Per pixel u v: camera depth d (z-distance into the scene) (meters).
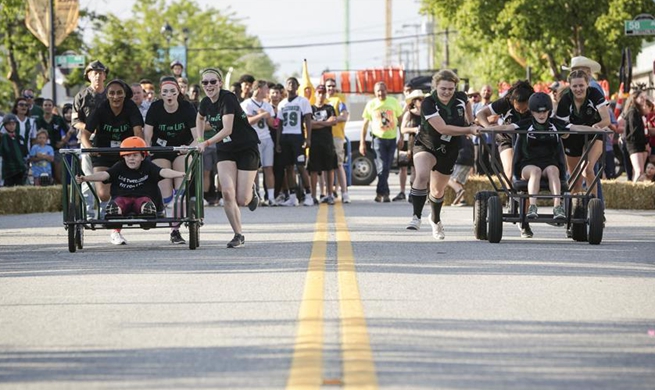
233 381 11.97
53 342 14.10
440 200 26.02
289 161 38.88
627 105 42.31
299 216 33.84
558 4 86.25
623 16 84.44
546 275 19.55
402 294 17.39
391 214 34.53
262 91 38.84
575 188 27.22
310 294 17.34
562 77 90.38
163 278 19.47
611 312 15.91
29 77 106.69
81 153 23.47
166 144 24.95
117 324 15.20
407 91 41.41
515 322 15.11
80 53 105.12
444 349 13.41
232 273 20.02
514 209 25.28
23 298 17.56
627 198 36.94
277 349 13.48
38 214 37.88
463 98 25.12
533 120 24.69
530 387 11.73
